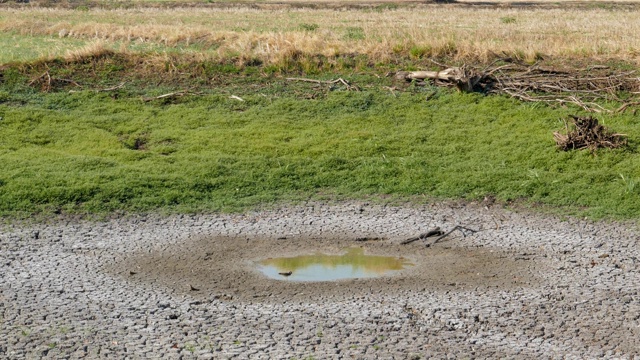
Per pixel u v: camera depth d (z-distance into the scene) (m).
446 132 17.34
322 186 14.78
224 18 39.44
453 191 14.39
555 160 15.68
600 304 9.58
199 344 8.51
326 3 55.62
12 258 11.08
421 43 22.03
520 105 18.56
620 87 19.22
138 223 12.81
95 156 16.03
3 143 16.81
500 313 9.33
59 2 53.53
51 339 8.59
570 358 8.23
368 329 8.90
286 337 8.69
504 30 28.95
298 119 18.31
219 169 15.20
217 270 10.80
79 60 21.02
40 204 13.42
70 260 11.07
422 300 9.73
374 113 18.48
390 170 15.26
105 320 9.09
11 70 20.39
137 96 19.58
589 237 12.15
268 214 13.35
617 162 15.51
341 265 11.05
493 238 12.18
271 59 21.12
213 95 19.47
